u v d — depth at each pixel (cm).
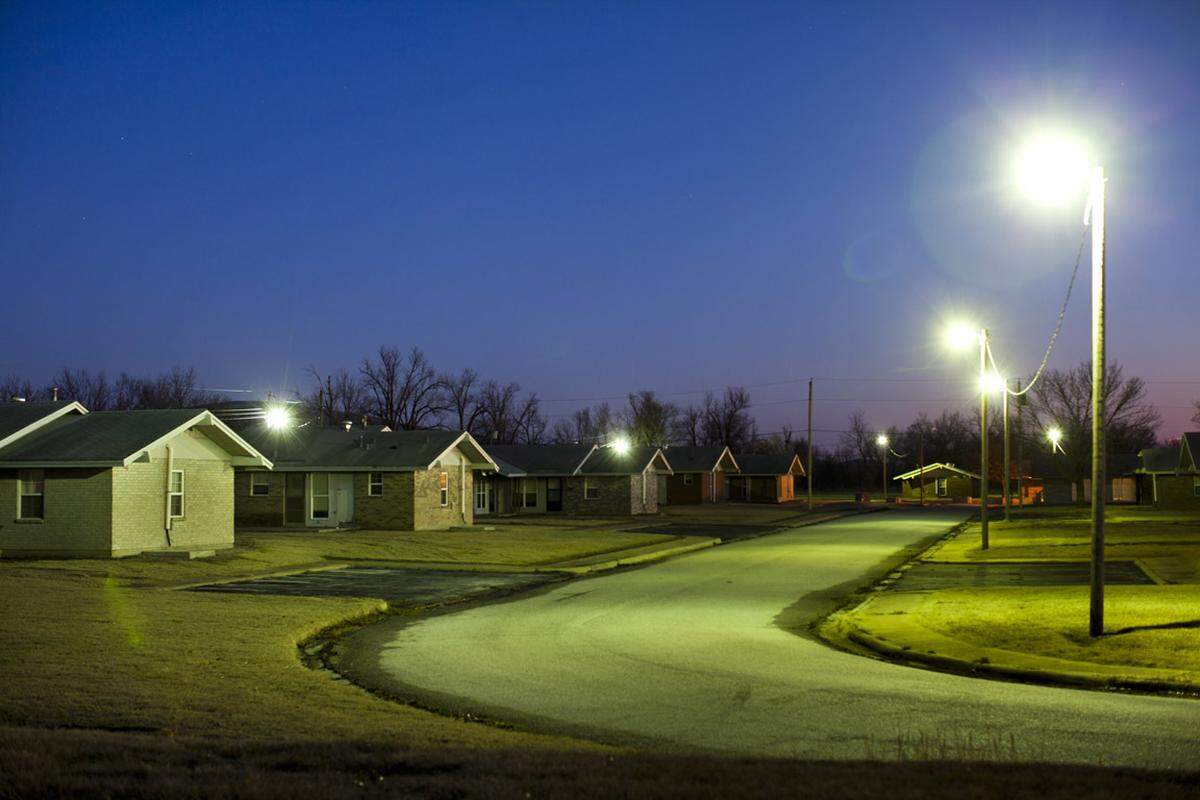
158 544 2995
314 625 1781
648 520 6309
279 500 4794
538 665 1449
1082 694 1233
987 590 2350
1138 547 3638
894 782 728
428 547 3694
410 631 1830
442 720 1052
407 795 680
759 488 10138
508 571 3045
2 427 2995
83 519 2855
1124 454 10575
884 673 1388
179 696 1109
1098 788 711
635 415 12800
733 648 1612
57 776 706
